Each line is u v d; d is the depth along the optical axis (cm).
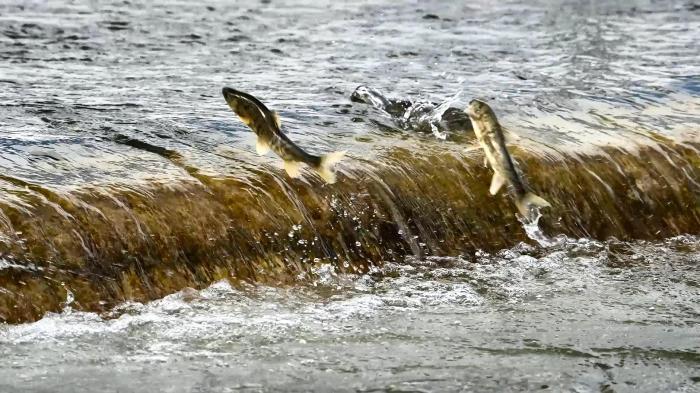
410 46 5459
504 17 6850
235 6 6994
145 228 2602
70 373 2219
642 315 2666
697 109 3906
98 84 4103
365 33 5928
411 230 2942
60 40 5222
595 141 3438
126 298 2505
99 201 2611
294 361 2320
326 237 2816
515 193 2614
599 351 2439
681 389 2273
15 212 2495
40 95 3778
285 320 2512
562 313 2656
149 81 4228
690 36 5938
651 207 3288
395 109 3591
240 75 4450
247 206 2762
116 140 3078
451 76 4559
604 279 2906
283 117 3481
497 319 2600
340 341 2431
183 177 2797
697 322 2636
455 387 2238
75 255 2494
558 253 3045
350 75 4544
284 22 6312
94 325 2408
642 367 2370
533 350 2430
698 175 3403
